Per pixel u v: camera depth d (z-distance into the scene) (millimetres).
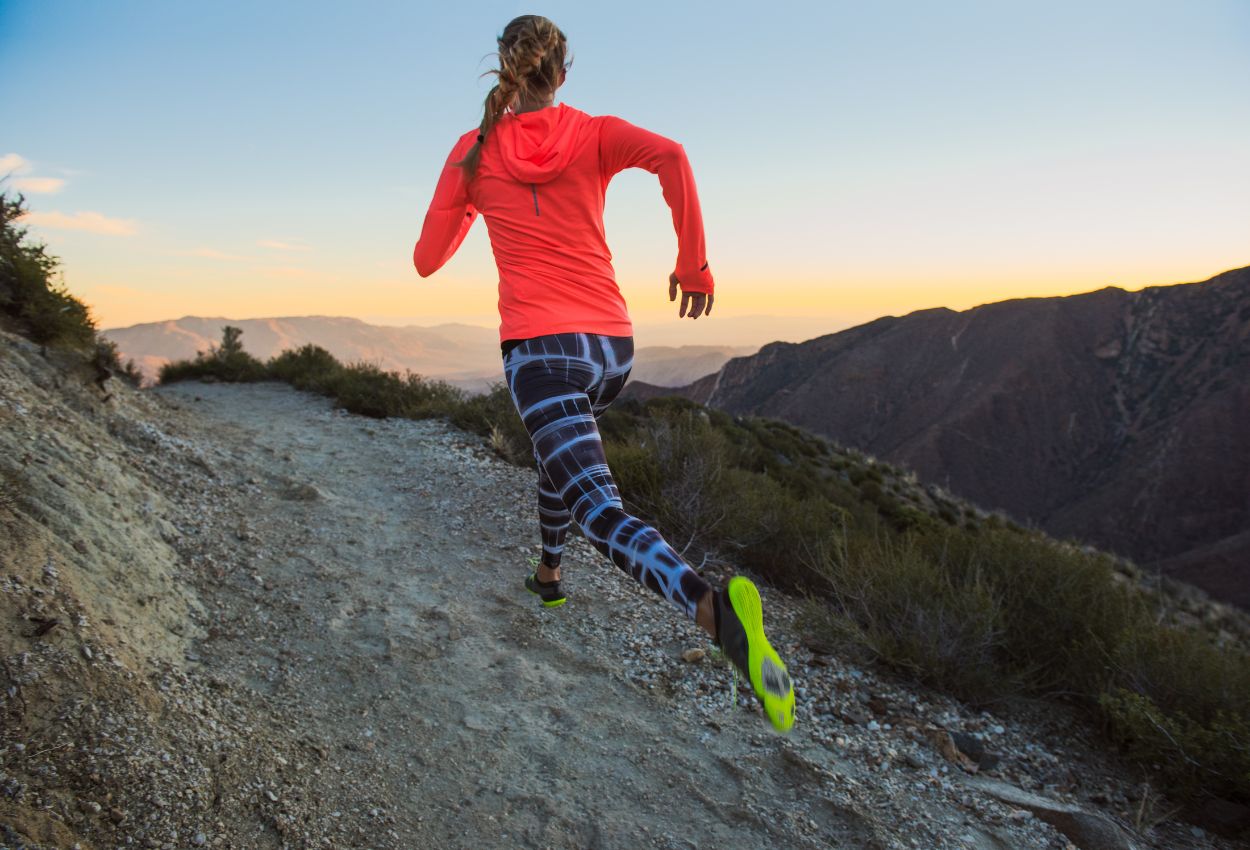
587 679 3553
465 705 3213
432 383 11227
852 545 5613
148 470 5066
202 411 9609
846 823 2703
